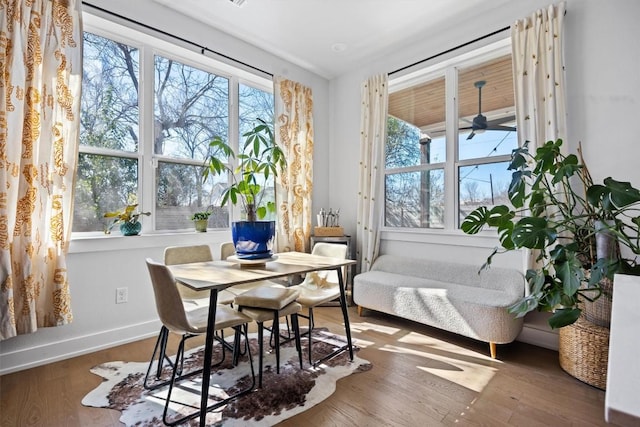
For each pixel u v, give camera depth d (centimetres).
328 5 269
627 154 212
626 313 67
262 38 321
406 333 271
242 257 206
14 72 188
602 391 180
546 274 190
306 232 376
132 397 173
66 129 213
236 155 334
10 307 183
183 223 296
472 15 283
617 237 179
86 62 244
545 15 238
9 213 186
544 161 194
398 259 330
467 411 163
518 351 235
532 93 242
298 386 185
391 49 341
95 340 233
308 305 212
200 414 149
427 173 333
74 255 226
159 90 284
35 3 199
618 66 215
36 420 154
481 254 282
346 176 400
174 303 151
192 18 287
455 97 313
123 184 261
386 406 167
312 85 398
